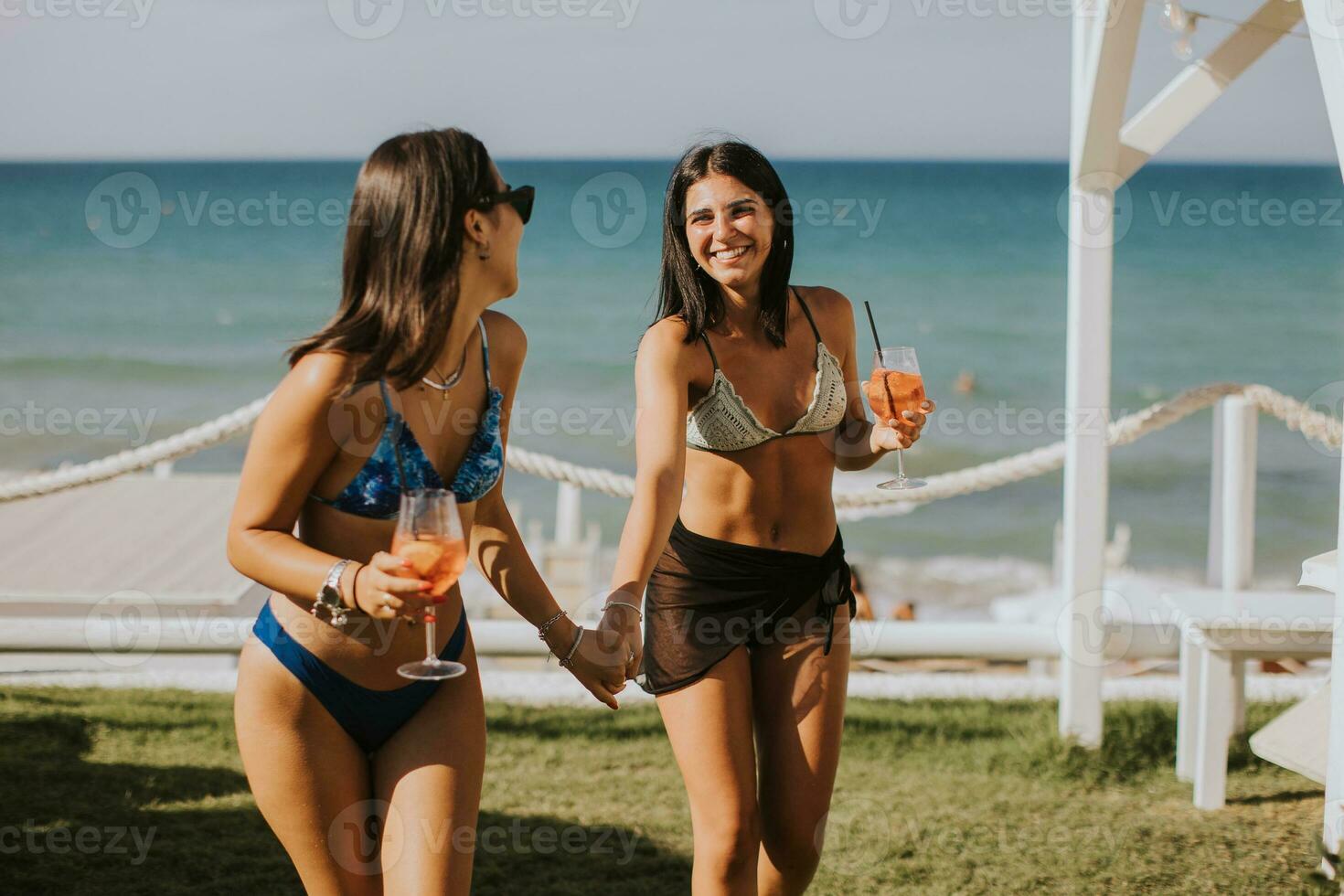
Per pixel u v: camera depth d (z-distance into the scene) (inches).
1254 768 172.6
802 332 116.3
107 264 1379.2
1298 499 662.5
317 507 88.7
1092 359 170.7
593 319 1181.1
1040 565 622.8
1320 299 1206.3
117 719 190.1
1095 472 172.7
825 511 115.9
